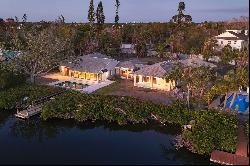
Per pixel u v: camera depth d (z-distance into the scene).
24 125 56.09
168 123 55.53
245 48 77.19
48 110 57.06
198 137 46.19
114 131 53.66
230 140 45.06
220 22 148.12
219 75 74.62
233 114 53.00
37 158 43.78
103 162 42.72
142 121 55.41
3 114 59.72
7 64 71.25
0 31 115.69
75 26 141.12
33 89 66.75
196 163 43.38
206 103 61.06
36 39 73.50
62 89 69.12
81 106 58.22
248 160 41.88
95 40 110.19
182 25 153.88
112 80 79.25
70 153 45.34
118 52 111.25
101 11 150.00
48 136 51.66
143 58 110.25
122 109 56.75
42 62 72.62
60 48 77.56
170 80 66.75
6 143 48.78
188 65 68.19
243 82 54.06
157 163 42.91
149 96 65.94
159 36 141.12
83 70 78.69
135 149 46.94
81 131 53.66
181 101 61.22
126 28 148.25
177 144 47.88
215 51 105.69
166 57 109.25
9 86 68.00
